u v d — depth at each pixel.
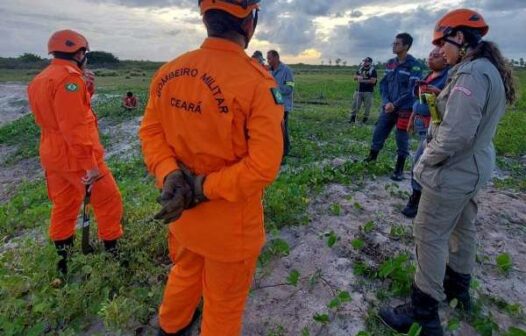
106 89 21.55
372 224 4.02
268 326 2.77
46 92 2.96
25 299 3.06
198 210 1.96
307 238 3.88
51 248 3.56
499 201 5.17
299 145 8.28
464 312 2.97
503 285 3.37
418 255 2.64
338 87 25.70
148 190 5.64
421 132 4.29
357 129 10.55
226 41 1.80
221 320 2.16
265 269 3.34
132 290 3.03
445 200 2.46
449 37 2.50
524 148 8.70
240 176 1.74
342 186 5.36
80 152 2.99
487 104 2.33
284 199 4.57
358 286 3.18
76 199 3.37
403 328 2.71
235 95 1.72
